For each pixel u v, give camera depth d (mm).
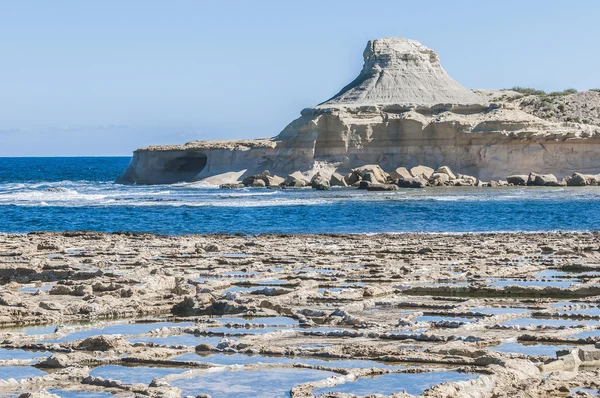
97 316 36625
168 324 34438
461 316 35094
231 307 36969
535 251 58250
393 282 44906
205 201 132375
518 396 22422
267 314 35688
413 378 24531
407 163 179875
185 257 57219
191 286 42750
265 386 23984
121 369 26422
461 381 23188
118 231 81875
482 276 46375
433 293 42188
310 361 27062
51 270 48938
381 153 182000
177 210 114500
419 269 49250
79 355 27828
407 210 110688
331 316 34406
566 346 28672
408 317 34719
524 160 172625
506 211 107000
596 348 27047
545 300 38844
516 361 25469
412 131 179875
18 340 30891
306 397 22438
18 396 22703
